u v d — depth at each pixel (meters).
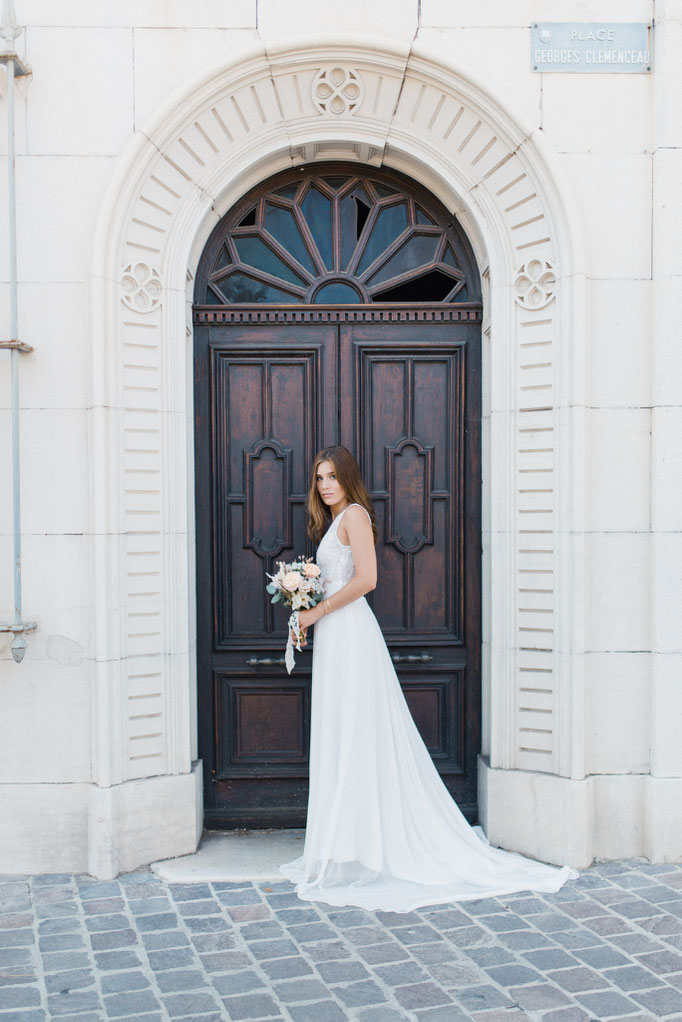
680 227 3.71
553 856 3.71
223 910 3.29
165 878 3.58
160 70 3.68
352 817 3.49
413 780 3.63
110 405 3.64
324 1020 2.55
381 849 3.48
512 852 3.81
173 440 3.79
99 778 3.64
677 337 3.71
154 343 3.76
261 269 4.16
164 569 3.78
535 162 3.71
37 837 3.67
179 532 3.80
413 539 4.17
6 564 3.69
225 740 4.16
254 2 3.67
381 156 3.98
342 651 3.55
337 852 3.46
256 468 4.14
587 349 3.70
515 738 3.86
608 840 3.76
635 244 3.74
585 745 3.71
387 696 3.61
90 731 3.70
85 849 3.68
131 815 3.68
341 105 3.80
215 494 4.12
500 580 3.85
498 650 3.86
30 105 3.66
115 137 3.67
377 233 4.18
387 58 3.68
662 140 3.69
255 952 2.96
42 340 3.68
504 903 3.32
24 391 3.67
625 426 3.76
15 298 3.62
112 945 3.02
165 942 3.04
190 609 3.98
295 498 4.14
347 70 3.74
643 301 3.75
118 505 3.66
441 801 3.72
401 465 4.16
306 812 4.17
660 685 3.73
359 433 4.13
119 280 3.67
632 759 3.78
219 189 3.83
